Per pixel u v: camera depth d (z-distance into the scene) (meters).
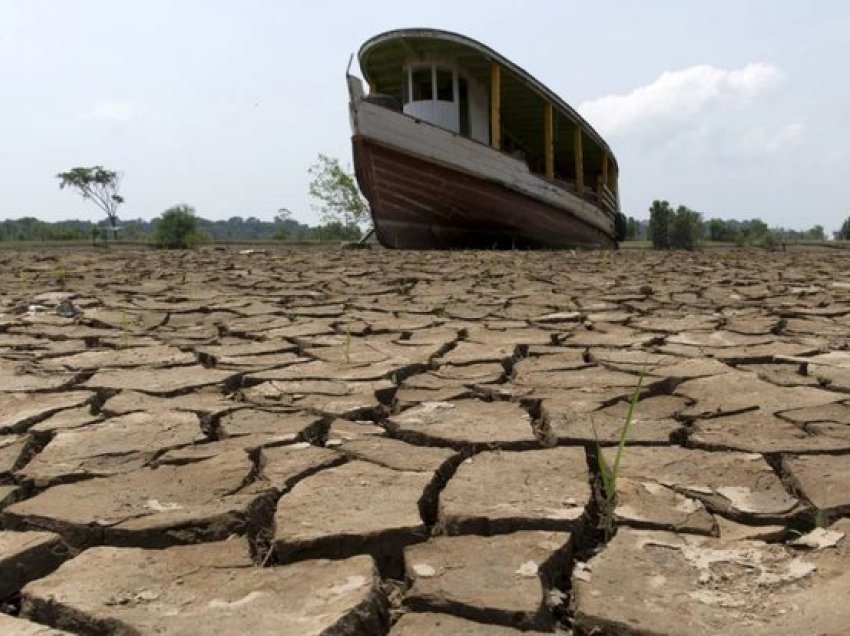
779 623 1.28
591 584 1.43
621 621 1.29
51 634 1.27
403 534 1.65
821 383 3.15
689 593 1.39
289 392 3.02
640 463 2.13
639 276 8.50
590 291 6.80
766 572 1.47
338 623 1.27
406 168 14.06
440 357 3.74
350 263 10.72
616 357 3.69
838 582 1.42
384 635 1.33
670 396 2.95
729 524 1.73
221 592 1.41
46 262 11.59
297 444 2.33
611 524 1.72
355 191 28.70
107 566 1.52
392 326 4.74
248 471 2.06
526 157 20.34
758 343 4.06
